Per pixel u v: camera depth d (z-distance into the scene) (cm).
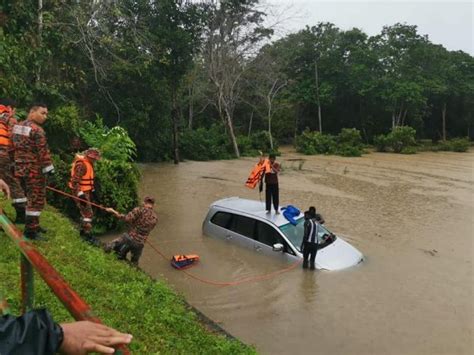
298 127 5997
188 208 1647
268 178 1102
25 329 123
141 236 886
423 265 1064
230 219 1162
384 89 5403
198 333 601
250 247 1093
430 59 5794
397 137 4456
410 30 5666
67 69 1952
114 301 584
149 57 2659
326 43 5566
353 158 3866
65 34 1797
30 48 1327
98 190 1236
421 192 2073
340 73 5547
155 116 3195
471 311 829
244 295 895
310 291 906
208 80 4306
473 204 1797
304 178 2505
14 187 706
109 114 2992
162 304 653
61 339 129
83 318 141
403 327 773
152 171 2786
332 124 6066
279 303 861
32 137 639
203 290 920
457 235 1334
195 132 3975
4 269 536
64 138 1400
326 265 1004
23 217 720
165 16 3030
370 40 5728
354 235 1332
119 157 1352
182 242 1187
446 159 3734
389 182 2369
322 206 1752
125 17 2186
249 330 769
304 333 757
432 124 6462
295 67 5656
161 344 525
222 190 2047
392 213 1636
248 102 4712
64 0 1736
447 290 920
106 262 745
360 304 855
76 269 643
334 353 697
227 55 4047
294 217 1093
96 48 2309
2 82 1181
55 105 1482
